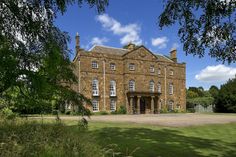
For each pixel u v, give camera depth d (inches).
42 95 267.1
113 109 2022.6
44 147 230.5
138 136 602.2
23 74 243.6
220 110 2357.3
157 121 1044.5
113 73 2043.6
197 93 3885.3
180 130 768.3
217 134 745.6
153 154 454.3
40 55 256.2
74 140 262.1
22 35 263.0
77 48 1931.6
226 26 324.8
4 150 212.5
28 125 316.5
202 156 472.4
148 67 2197.3
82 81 1892.2
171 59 2425.0
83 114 308.7
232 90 2255.2
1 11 254.2
